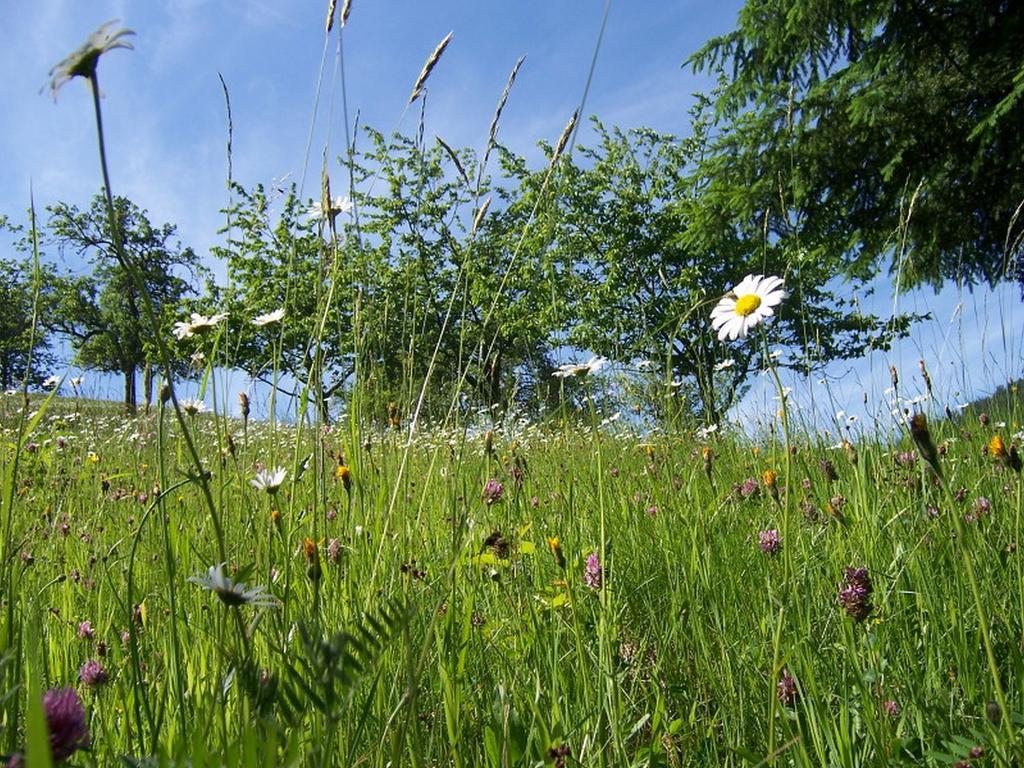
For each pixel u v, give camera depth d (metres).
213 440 3.12
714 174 15.20
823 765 1.58
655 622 2.38
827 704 1.77
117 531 3.57
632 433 5.64
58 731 0.86
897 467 3.49
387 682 1.85
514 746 1.72
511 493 3.08
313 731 1.47
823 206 14.55
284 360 3.08
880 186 14.30
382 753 1.54
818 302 21.92
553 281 3.14
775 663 1.58
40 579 2.85
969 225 13.91
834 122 14.06
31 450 4.30
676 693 2.08
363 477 2.84
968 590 2.26
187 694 1.74
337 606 2.06
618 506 3.50
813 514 2.90
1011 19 12.28
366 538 2.47
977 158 12.80
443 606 2.18
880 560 2.53
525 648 2.12
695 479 3.74
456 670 1.87
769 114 14.49
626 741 1.80
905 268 12.06
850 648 1.76
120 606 2.24
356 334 2.78
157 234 36.91
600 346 20.41
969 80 13.70
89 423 6.43
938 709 1.71
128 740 1.49
